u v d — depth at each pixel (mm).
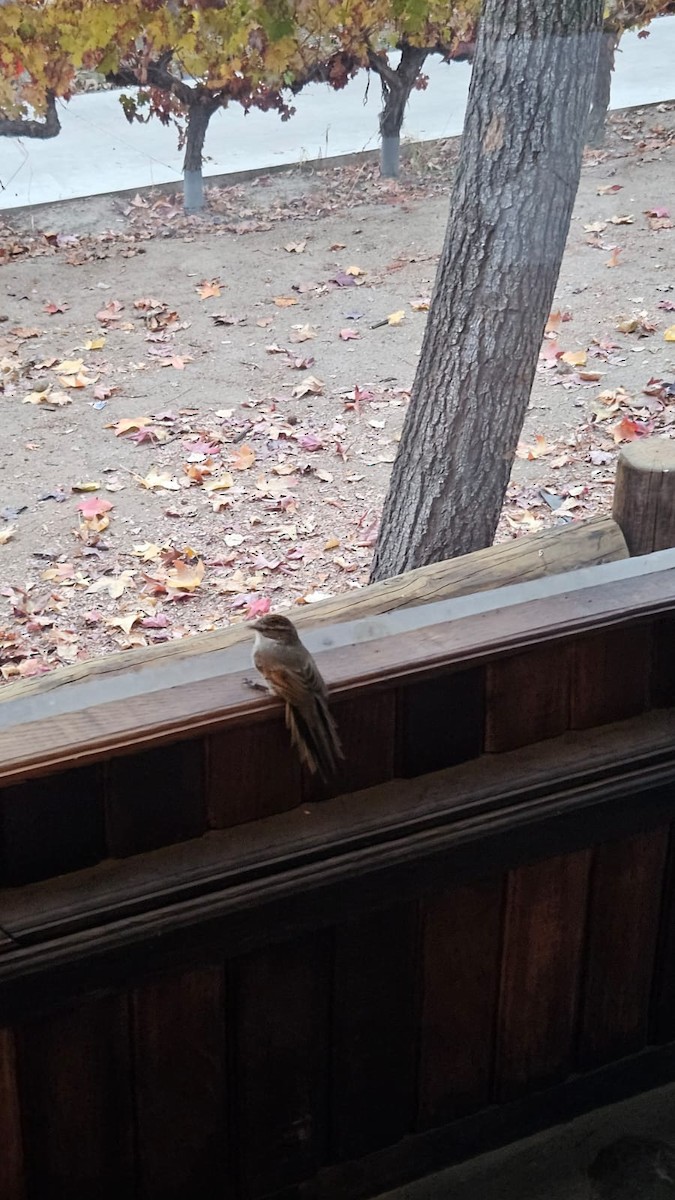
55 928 1625
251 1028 1926
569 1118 2346
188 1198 2006
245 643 1929
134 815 1702
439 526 2357
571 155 2275
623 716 2076
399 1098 2131
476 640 1878
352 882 1828
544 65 2188
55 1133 1832
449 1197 2191
